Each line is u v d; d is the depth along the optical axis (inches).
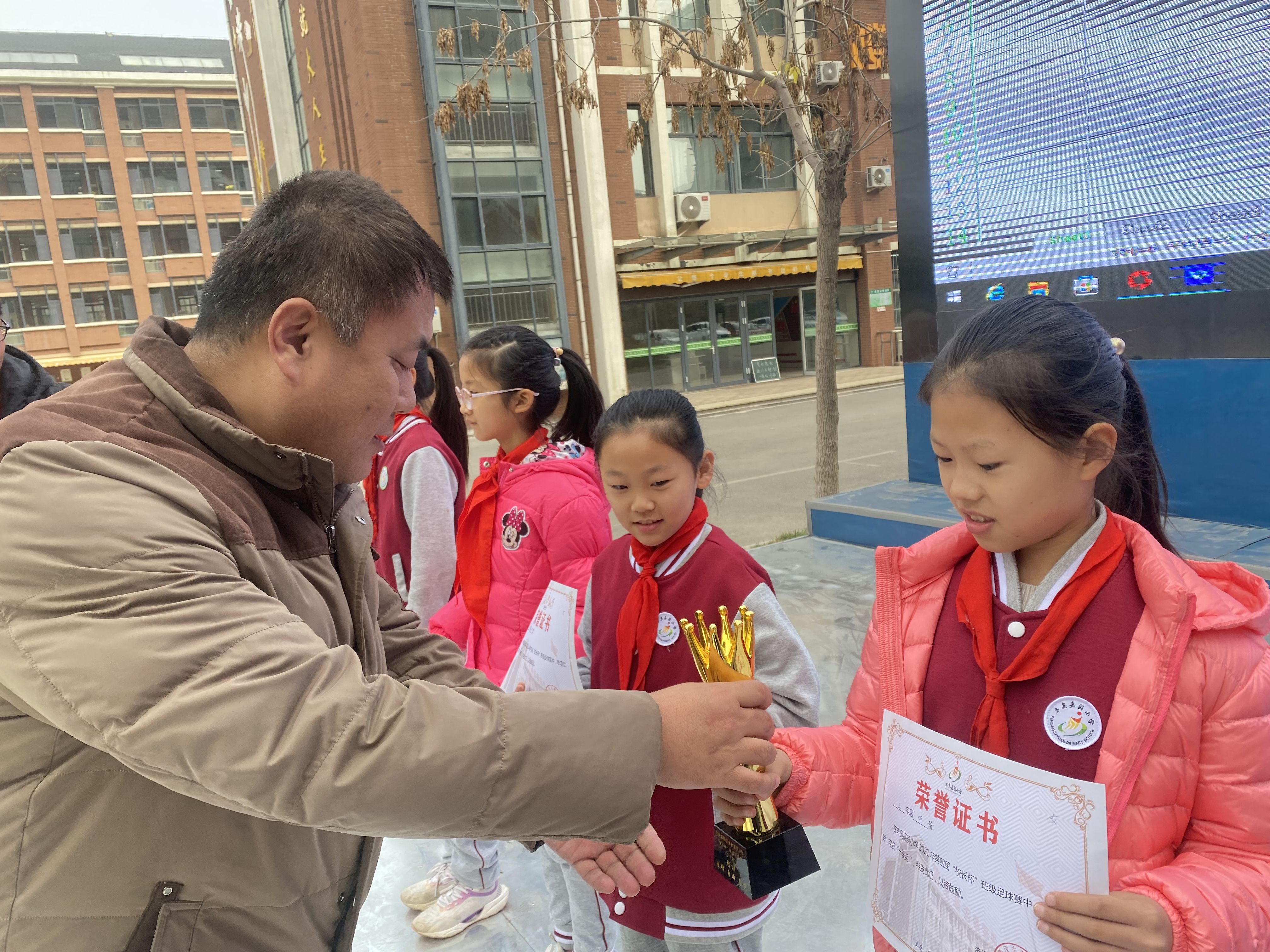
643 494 55.1
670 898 53.8
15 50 1558.8
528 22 547.5
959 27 158.9
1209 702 32.4
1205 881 30.3
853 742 42.9
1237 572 35.1
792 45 199.6
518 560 75.0
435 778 28.2
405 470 85.5
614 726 31.2
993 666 36.0
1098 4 137.2
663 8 450.9
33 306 1194.0
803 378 690.8
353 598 41.0
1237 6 121.6
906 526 163.3
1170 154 133.0
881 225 677.3
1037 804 31.4
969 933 32.9
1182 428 139.5
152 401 34.9
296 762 27.5
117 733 27.4
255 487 36.1
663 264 621.0
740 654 45.1
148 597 28.0
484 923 78.5
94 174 1221.1
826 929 72.8
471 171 550.9
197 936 33.6
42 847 31.6
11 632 28.3
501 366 78.2
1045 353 32.3
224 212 1290.6
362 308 34.8
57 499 29.2
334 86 583.5
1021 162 153.6
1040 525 33.8
